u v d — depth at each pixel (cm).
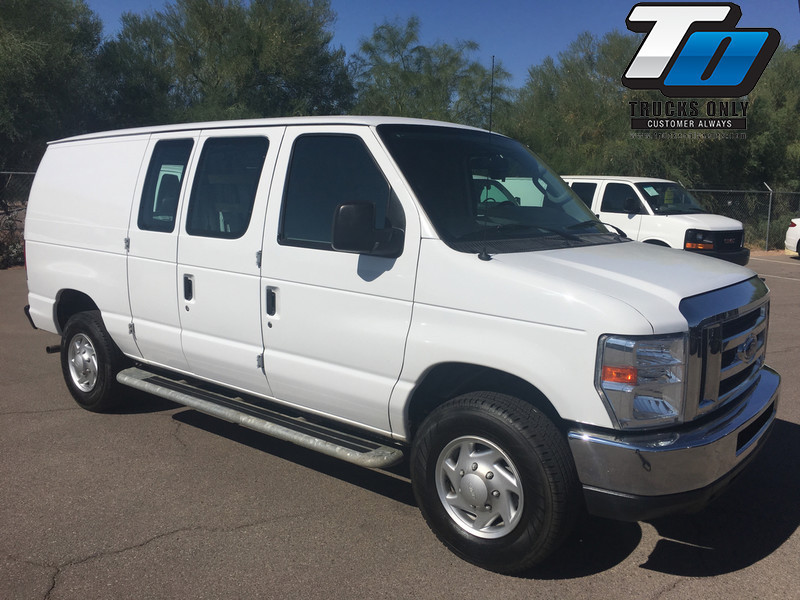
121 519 409
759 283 400
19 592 337
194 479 466
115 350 565
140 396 596
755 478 468
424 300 363
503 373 352
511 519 342
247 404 482
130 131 550
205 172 479
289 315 421
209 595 335
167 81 2367
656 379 314
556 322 323
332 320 400
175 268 486
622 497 317
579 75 2481
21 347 805
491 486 348
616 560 368
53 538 387
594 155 2333
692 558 371
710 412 340
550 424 332
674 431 321
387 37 2702
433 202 378
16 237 1516
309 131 429
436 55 2709
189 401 489
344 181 405
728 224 1261
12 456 499
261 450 518
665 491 315
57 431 550
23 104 1891
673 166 2253
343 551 376
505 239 384
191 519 410
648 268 366
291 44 2283
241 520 409
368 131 402
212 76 2372
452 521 362
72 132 2103
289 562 365
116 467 483
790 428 555
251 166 452
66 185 592
